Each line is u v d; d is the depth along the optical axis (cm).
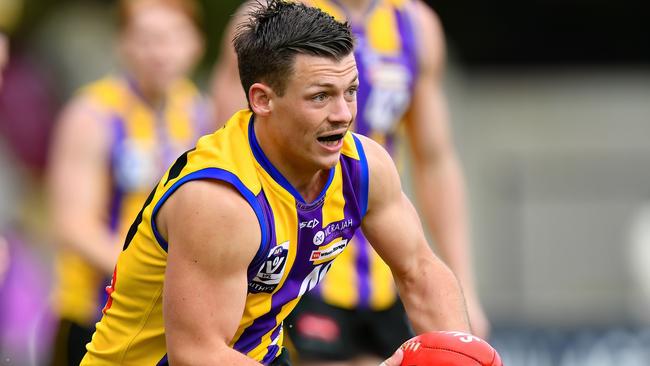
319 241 1438
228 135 1402
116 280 1480
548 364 3269
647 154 5188
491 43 5391
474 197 5072
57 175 2630
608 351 3253
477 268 4966
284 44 1335
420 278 1546
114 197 2673
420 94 2216
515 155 5178
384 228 1500
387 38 2123
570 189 5084
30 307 3631
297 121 1345
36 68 4978
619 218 5006
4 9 4850
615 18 5366
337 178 1431
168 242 1384
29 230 4678
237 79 2045
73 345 2558
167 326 1372
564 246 4984
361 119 2098
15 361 3478
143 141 2697
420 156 2273
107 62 5072
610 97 5294
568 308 4741
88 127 2641
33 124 4912
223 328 1360
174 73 2722
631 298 4741
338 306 2095
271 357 1556
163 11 2720
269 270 1411
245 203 1352
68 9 5072
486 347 1441
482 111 5281
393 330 2158
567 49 5400
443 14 5319
